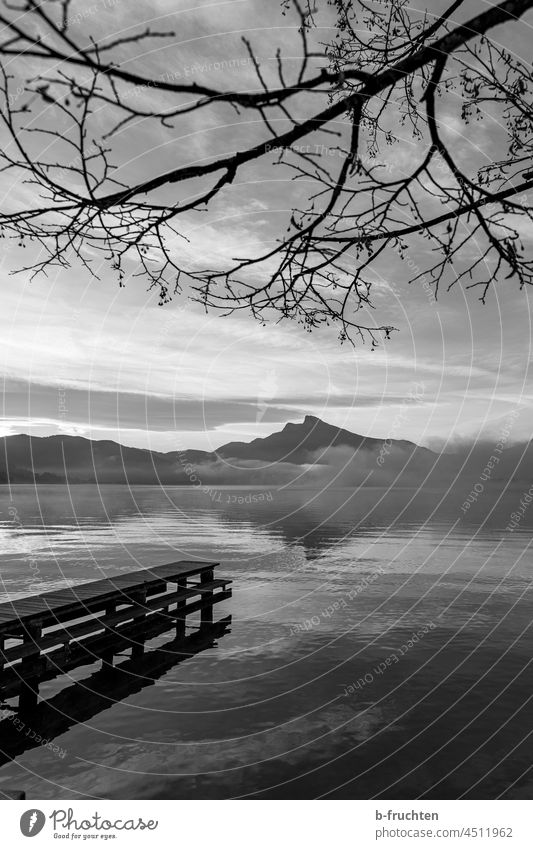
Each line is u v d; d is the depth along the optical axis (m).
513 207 1.94
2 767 7.04
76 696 9.77
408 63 1.64
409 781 6.59
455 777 6.70
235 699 9.45
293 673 10.79
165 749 7.53
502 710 8.80
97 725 8.41
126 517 61.16
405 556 28.88
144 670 11.14
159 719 8.62
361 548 32.56
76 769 6.96
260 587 20.03
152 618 13.70
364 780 6.62
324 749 7.47
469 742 7.66
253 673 10.83
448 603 17.16
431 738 7.80
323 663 11.38
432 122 1.88
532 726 8.17
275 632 13.86
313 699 9.38
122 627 12.74
